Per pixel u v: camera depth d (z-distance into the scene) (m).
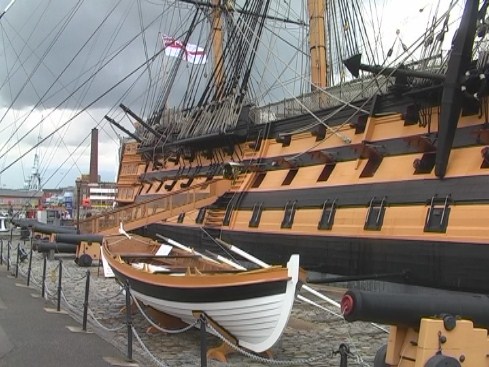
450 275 17.08
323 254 22.69
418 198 18.81
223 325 11.84
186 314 12.62
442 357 6.34
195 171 39.34
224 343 11.88
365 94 23.25
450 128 17.77
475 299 7.12
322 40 32.06
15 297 17.69
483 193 16.66
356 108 22.44
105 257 19.16
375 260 20.05
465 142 18.06
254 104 33.22
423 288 18.23
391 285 19.55
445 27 22.33
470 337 6.60
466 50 17.17
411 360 6.83
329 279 18.83
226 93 36.25
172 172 43.25
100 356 10.63
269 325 11.30
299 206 24.92
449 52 19.06
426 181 18.83
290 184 26.44
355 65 19.02
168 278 12.60
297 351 12.71
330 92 25.64
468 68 17.62
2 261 31.42
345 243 21.47
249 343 11.77
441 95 18.98
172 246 20.36
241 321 11.53
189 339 13.52
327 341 13.77
